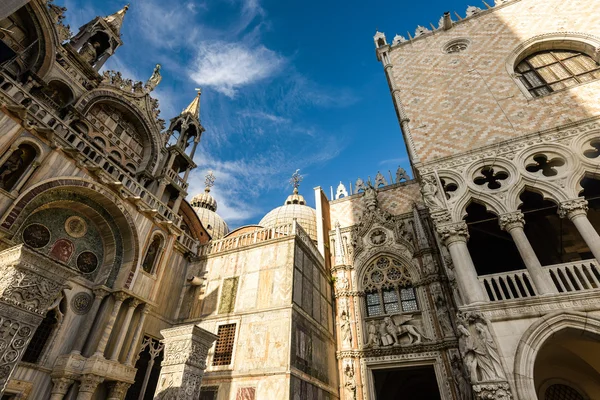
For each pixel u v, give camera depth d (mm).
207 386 16234
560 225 18359
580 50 18141
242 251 21188
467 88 19172
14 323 5996
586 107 15258
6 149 12445
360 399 18844
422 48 22984
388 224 24984
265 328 16906
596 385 15664
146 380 17328
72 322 14398
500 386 10422
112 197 16453
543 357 15023
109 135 23078
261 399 14641
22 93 13953
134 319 16641
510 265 19922
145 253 17625
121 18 27484
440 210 15273
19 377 12180
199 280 20875
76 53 21844
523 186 14617
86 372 13258
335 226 27641
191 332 11523
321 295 22062
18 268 6352
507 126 16531
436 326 19625
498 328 11711
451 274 17094
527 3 20750
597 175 13641
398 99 20859
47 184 13750
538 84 17859
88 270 15930
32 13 18328
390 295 22453
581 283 12195
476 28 21656
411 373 24500
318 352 18797
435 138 17984
